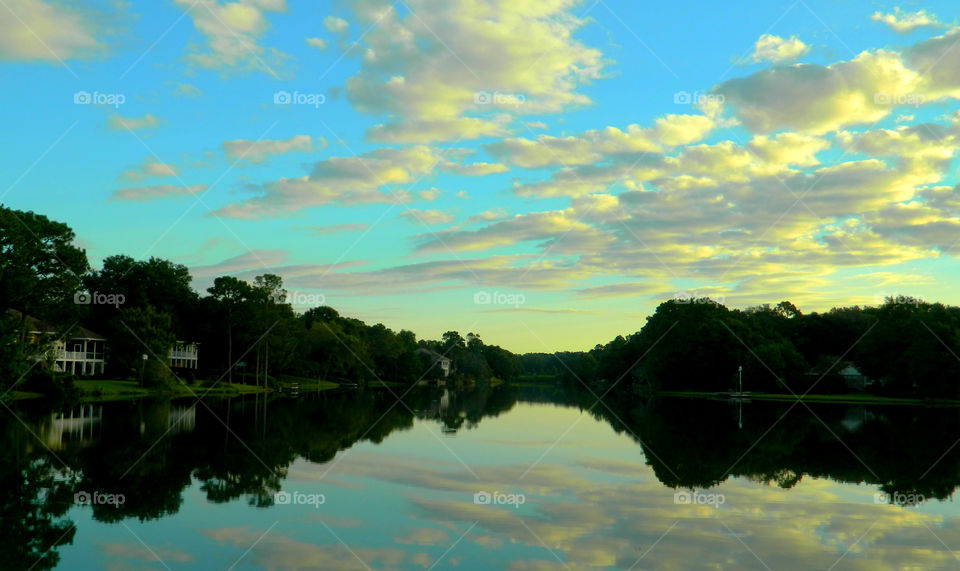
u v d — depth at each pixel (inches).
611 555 459.8
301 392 3139.8
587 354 5487.2
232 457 865.5
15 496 617.9
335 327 4239.7
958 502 631.2
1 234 2108.8
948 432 1339.8
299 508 589.0
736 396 3043.8
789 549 474.9
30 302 2231.8
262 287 3627.0
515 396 3262.8
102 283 3368.6
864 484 721.6
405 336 6348.4
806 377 3245.6
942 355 2551.7
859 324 3649.1
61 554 450.0
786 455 950.4
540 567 432.1
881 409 2201.0
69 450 901.2
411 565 435.5
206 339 3622.0
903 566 438.3
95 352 3166.8
